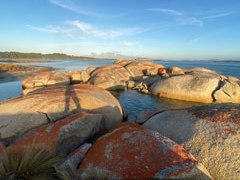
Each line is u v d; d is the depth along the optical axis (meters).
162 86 22.64
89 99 11.12
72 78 30.88
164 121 8.20
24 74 46.03
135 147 5.77
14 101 10.30
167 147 5.66
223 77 21.89
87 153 6.11
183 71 31.75
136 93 24.30
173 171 5.14
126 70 33.59
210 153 5.95
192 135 6.71
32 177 5.43
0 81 35.00
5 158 6.04
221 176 5.44
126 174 5.28
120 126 6.82
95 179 5.42
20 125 9.14
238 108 7.34
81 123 8.37
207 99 19.48
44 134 7.52
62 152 7.50
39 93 11.35
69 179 5.35
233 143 5.93
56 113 9.84
